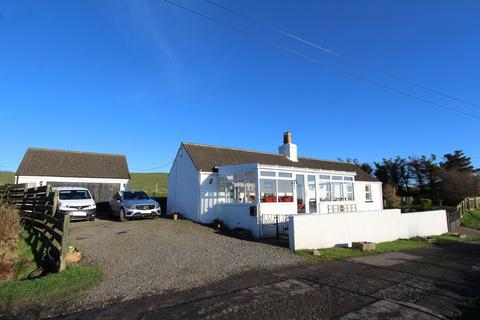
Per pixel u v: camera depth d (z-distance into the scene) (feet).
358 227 49.90
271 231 52.06
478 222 94.99
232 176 62.49
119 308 20.30
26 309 20.35
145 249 37.52
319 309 20.47
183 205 71.97
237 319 18.70
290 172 61.16
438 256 41.65
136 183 177.17
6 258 32.09
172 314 19.30
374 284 26.35
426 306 21.71
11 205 40.32
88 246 38.50
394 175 175.32
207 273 28.43
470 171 166.50
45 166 93.76
